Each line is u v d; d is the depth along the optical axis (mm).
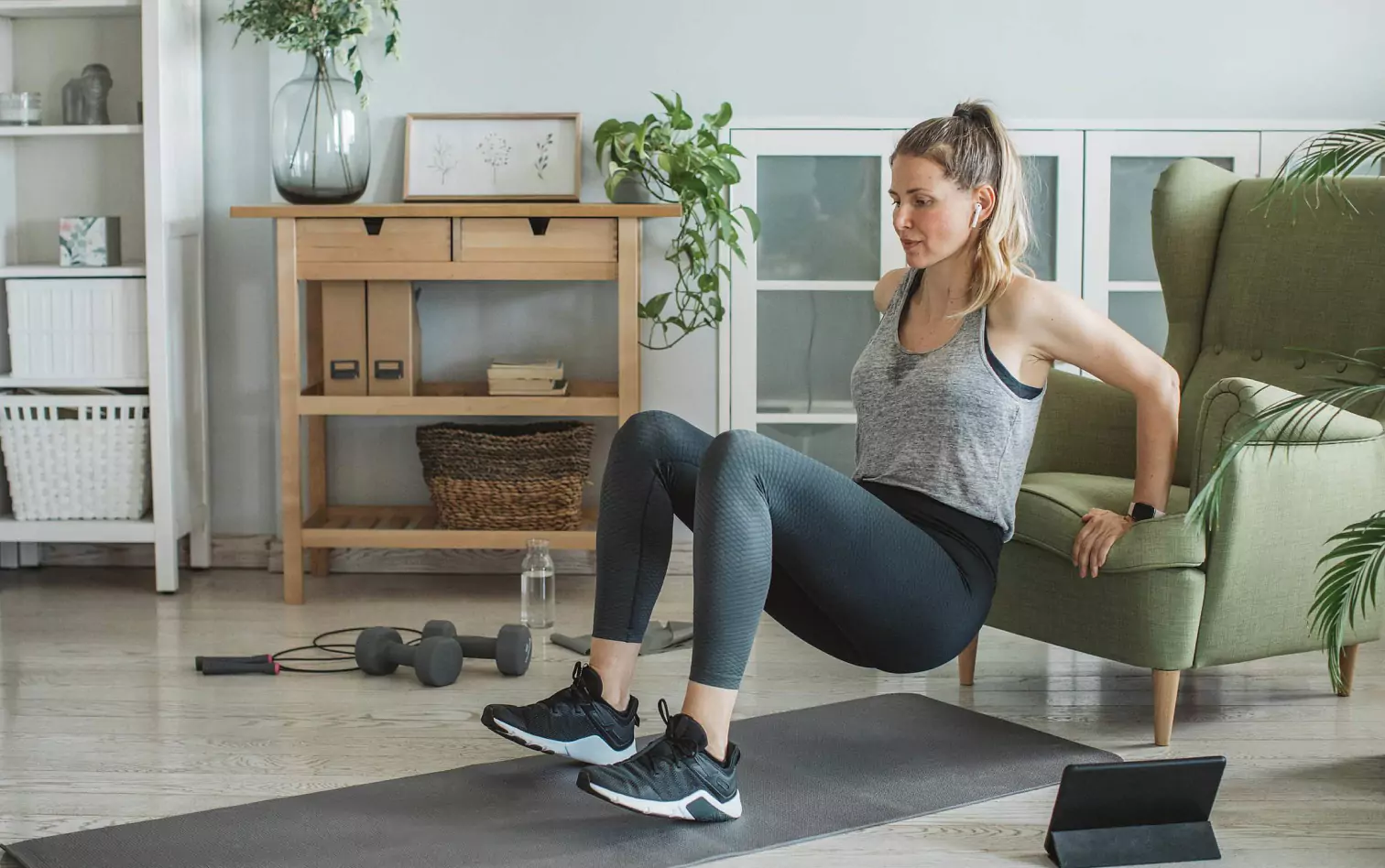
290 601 3521
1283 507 2467
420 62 3721
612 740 2227
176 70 3623
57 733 2508
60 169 3875
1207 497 2090
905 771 2320
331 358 3553
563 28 3719
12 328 3623
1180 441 2986
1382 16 3721
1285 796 2234
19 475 3641
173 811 2137
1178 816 2029
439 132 3707
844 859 1980
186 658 3012
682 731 1993
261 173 3801
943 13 3719
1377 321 2771
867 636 2082
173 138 3617
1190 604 2412
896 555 2021
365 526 3633
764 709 2670
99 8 3635
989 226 2129
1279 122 3727
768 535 1953
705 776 2000
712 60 3730
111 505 3656
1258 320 2957
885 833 2072
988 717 2613
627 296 3420
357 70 3488
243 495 3904
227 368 3857
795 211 3783
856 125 3738
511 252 3412
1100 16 3719
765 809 2143
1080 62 3730
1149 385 2270
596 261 3418
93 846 1989
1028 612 2607
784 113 3748
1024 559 2598
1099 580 2469
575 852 1973
